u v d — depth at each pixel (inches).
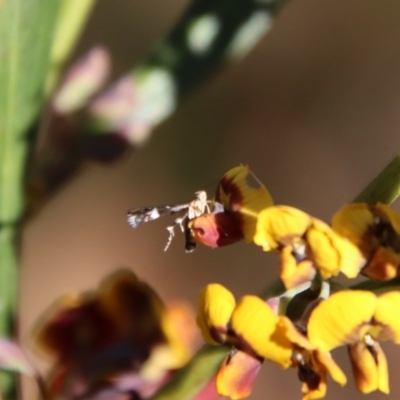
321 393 6.7
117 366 7.6
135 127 7.5
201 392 7.1
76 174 7.5
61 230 16.7
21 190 7.3
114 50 16.8
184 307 8.0
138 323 7.7
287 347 6.8
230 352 7.0
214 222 7.2
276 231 6.8
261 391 15.9
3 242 7.4
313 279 6.8
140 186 17.0
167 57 7.6
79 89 7.5
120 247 16.8
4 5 7.0
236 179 7.2
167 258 16.8
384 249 6.7
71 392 7.5
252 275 16.6
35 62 7.1
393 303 6.7
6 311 7.4
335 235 6.7
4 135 7.2
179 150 17.1
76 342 7.7
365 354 6.7
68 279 16.4
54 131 7.5
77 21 7.7
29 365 7.2
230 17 7.7
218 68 7.7
